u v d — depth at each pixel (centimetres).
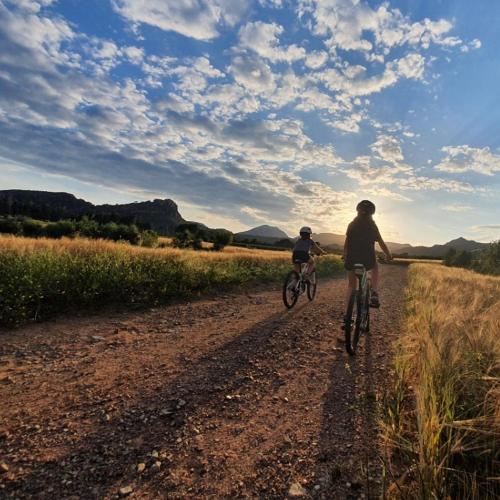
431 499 190
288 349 511
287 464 241
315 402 339
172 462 241
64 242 1345
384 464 223
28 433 271
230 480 224
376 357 483
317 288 1351
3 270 734
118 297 769
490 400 261
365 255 521
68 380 376
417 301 855
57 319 618
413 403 313
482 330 422
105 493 209
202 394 351
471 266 4903
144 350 485
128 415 304
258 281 1335
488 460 221
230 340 546
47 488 211
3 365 412
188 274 1030
